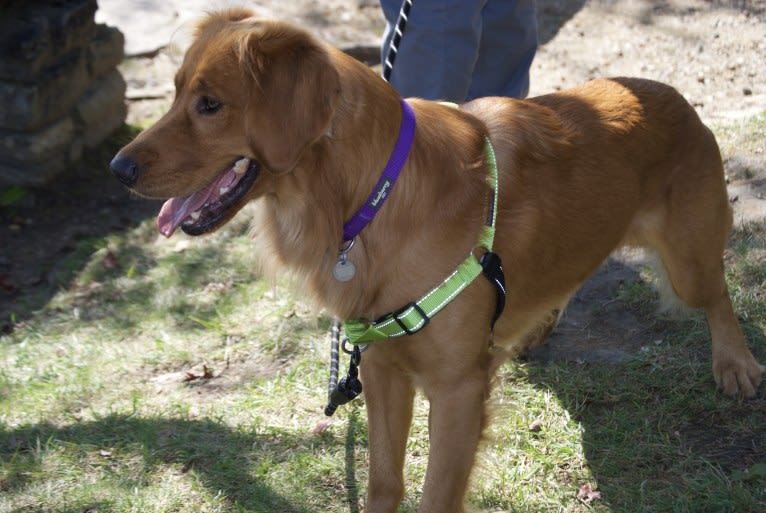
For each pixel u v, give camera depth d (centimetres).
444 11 383
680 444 333
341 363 392
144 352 424
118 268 520
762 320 396
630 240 348
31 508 317
